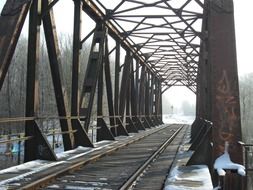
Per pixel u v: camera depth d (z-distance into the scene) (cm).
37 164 1016
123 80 2514
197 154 1145
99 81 1894
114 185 827
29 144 1091
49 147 1090
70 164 1034
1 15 1052
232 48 894
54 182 845
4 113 4459
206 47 1549
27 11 1084
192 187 822
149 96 4019
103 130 1922
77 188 784
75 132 1450
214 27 916
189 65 3306
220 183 703
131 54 2694
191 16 1767
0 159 2081
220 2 933
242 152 816
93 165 1123
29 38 1136
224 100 848
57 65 1248
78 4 1498
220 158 803
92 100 1650
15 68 4756
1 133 3575
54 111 4569
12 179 796
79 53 1492
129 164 1165
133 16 1908
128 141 1912
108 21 1908
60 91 1269
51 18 1223
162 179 932
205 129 1484
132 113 2905
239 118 837
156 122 4538
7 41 998
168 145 1977
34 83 1115
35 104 1112
